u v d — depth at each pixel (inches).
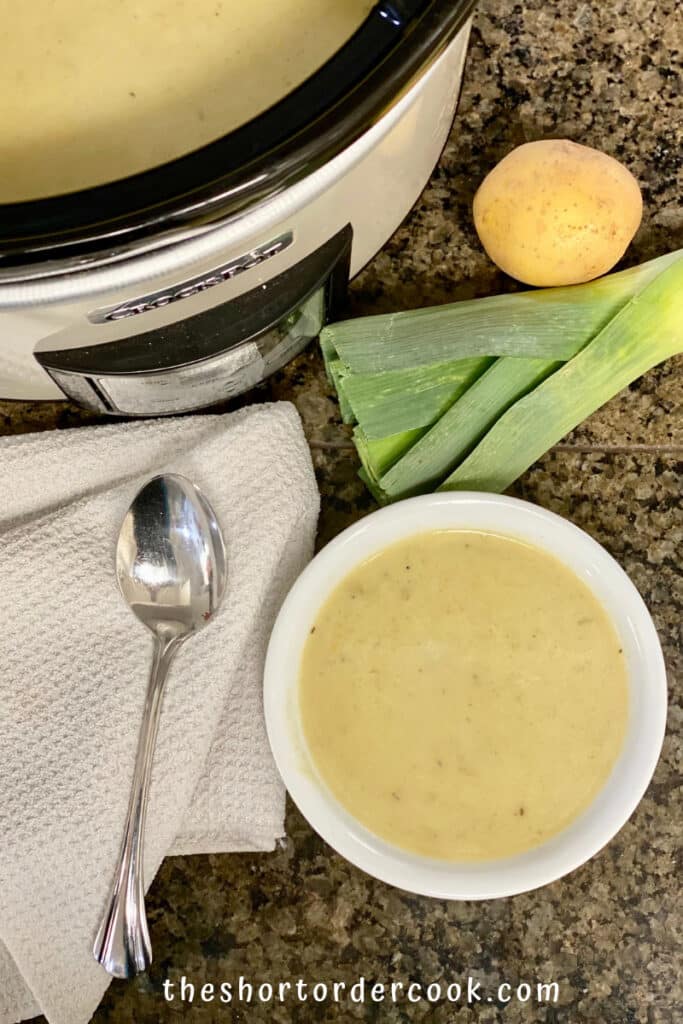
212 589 23.7
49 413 25.4
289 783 22.3
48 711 22.9
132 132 13.9
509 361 22.7
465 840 22.8
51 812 22.5
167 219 12.8
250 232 14.9
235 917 24.7
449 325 22.7
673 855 24.9
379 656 23.1
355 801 23.0
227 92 13.9
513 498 22.6
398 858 22.5
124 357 18.8
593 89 25.2
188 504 23.6
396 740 23.0
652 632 22.4
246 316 19.0
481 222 22.8
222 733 24.0
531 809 22.8
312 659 23.1
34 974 22.6
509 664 23.1
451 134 25.1
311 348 25.5
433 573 23.2
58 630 23.2
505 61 25.1
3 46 13.7
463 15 13.1
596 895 24.9
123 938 22.6
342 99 13.0
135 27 13.8
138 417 24.7
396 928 24.7
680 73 25.1
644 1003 24.7
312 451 25.7
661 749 24.6
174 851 24.2
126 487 24.2
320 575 22.5
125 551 23.6
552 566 23.1
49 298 14.6
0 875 22.1
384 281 25.4
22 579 23.1
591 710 23.0
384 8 13.1
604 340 22.3
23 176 13.9
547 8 25.0
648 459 25.4
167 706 23.1
